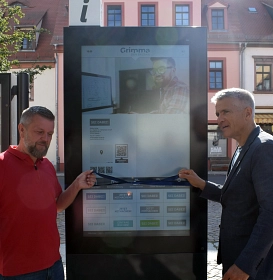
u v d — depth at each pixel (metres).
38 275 2.56
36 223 2.54
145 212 3.03
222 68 23.16
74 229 3.00
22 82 4.22
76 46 2.94
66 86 2.95
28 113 2.61
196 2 22.91
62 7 24.06
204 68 2.99
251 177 2.51
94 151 2.98
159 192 3.04
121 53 2.97
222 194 2.69
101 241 3.01
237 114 2.65
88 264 3.01
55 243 2.68
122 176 3.00
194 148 3.00
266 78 23.25
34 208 2.55
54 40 22.72
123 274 3.02
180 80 2.99
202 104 2.99
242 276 2.32
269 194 2.36
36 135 2.58
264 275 2.49
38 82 22.92
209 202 10.86
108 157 2.99
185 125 3.00
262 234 2.32
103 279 3.01
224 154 22.45
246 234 2.55
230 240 2.62
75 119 2.96
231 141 22.39
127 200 3.03
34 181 2.59
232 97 2.66
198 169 3.00
